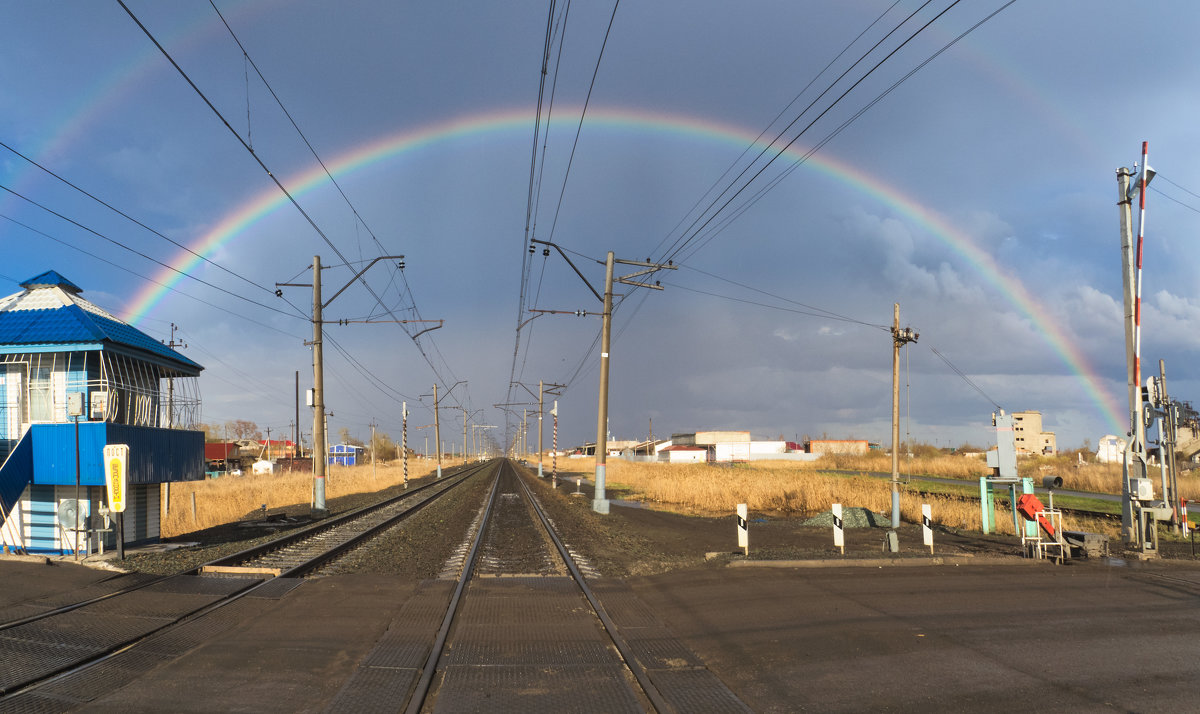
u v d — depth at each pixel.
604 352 34.19
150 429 18.59
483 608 11.23
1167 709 6.88
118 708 6.73
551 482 64.44
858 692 7.40
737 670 8.20
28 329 17.61
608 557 17.77
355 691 7.29
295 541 20.81
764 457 127.00
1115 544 20.77
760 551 17.89
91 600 11.24
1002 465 24.00
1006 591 12.66
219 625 9.91
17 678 7.45
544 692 7.43
